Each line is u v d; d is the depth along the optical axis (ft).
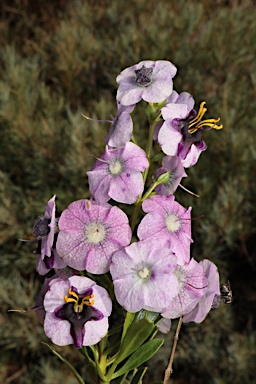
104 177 1.47
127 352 1.49
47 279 1.53
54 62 4.29
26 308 3.33
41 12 5.17
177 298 1.48
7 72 3.95
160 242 1.43
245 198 3.55
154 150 3.43
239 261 3.69
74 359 3.46
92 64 4.23
